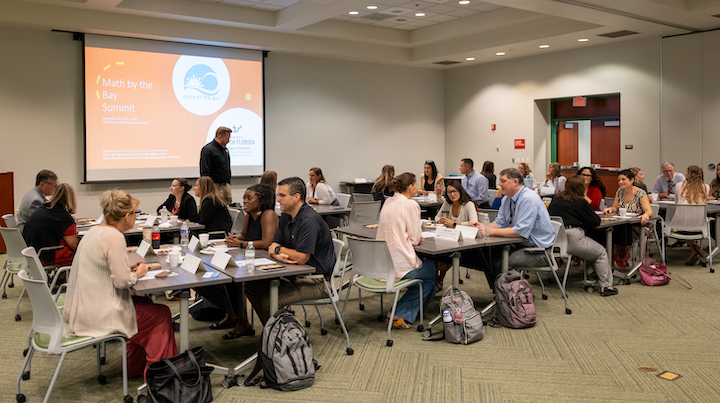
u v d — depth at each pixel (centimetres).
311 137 1008
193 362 293
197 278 314
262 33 880
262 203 418
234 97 905
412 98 1141
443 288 546
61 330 279
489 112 1098
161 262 367
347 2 705
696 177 655
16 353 379
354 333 417
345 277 605
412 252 408
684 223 602
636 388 313
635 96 896
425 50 1034
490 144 1102
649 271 553
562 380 326
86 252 295
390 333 408
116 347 391
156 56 827
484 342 394
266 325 324
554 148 1052
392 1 788
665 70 859
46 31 754
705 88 821
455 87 1162
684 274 595
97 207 807
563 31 834
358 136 1068
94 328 292
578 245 496
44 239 450
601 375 332
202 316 445
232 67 899
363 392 314
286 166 980
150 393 283
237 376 325
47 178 548
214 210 543
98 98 786
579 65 955
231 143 909
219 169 689
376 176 1100
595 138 988
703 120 827
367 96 1075
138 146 823
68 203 463
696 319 439
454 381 327
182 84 854
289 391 315
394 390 316
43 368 353
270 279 334
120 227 309
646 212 579
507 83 1062
